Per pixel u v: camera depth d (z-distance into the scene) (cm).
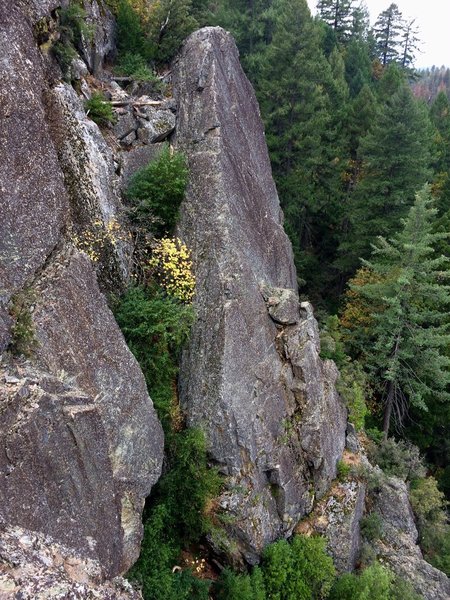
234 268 1376
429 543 1809
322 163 2844
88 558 661
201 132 1527
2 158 866
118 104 1516
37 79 1044
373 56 5741
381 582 1311
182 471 1184
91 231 1129
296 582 1249
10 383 699
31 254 873
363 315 2405
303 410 1494
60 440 721
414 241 2055
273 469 1348
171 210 1416
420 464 2028
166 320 1196
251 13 3206
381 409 2300
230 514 1221
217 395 1262
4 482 627
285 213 2773
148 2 1838
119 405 938
